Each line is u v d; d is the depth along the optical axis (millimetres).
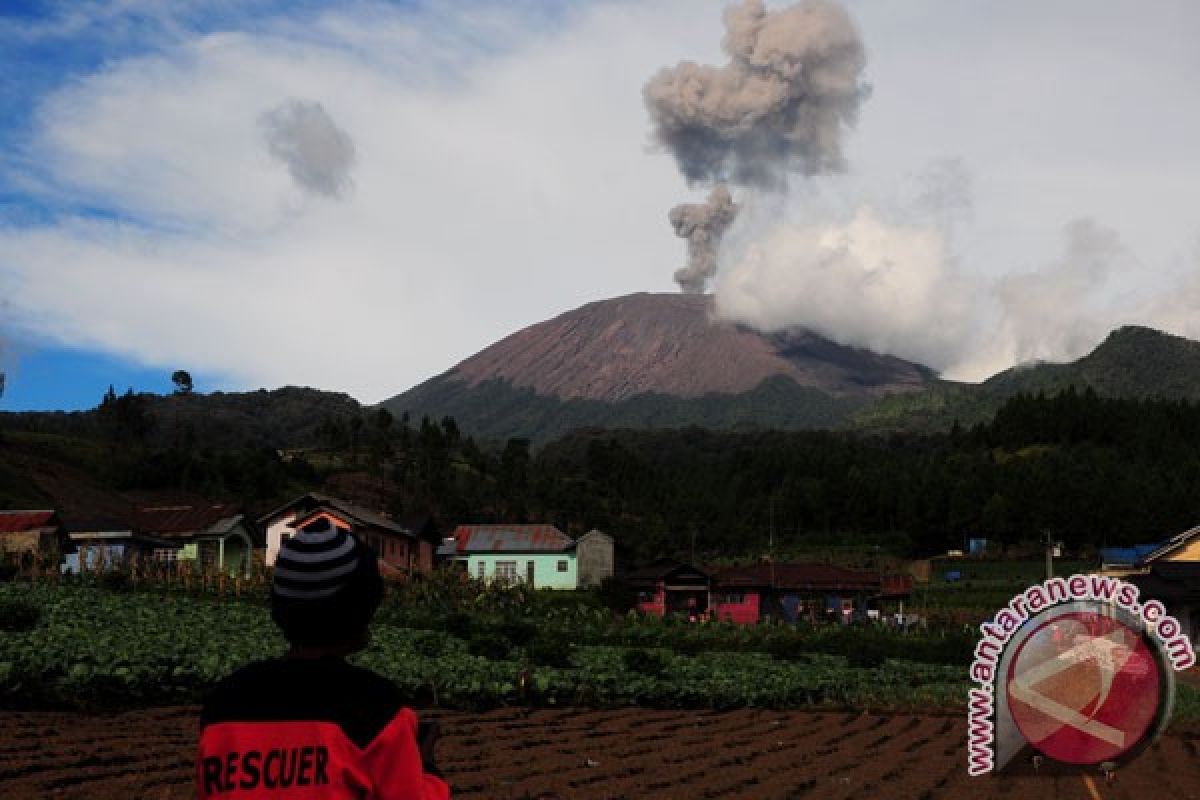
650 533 136250
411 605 55344
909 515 145500
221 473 124188
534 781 17703
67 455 121375
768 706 33906
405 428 178000
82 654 23234
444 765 18844
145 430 145125
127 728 20016
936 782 19672
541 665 34781
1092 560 118875
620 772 19047
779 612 94188
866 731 27766
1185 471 158000
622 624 60375
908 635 66312
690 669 37688
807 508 163750
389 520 91062
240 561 80500
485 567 97562
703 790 17672
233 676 4371
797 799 17500
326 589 4363
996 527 136500
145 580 53375
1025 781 19578
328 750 4152
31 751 17344
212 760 4215
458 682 28016
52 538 69688
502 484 145000
